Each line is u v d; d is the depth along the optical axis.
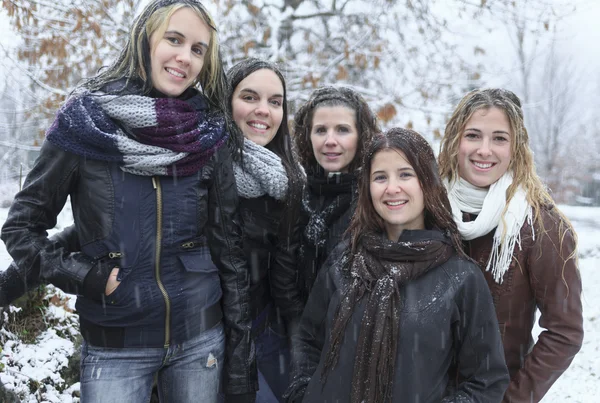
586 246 8.26
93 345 2.16
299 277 2.77
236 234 2.37
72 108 2.02
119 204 2.05
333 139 2.78
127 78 2.16
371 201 2.21
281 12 8.86
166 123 2.08
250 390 2.34
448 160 2.43
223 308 2.35
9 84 7.69
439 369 2.02
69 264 2.05
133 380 2.15
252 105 2.69
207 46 2.25
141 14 2.16
